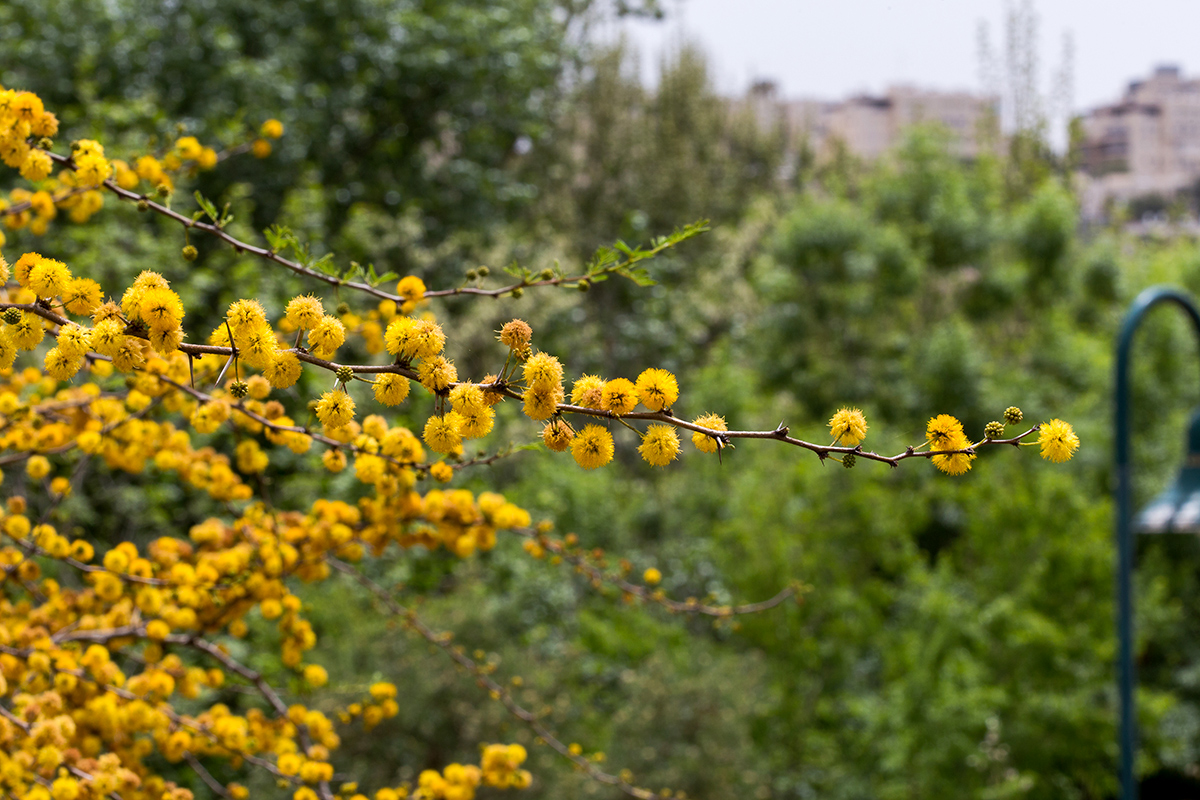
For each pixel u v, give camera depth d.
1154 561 8.53
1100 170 26.66
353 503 5.34
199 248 7.00
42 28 7.57
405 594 5.50
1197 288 12.04
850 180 17.59
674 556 8.02
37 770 2.06
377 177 9.91
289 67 8.78
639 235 12.11
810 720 7.13
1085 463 9.82
